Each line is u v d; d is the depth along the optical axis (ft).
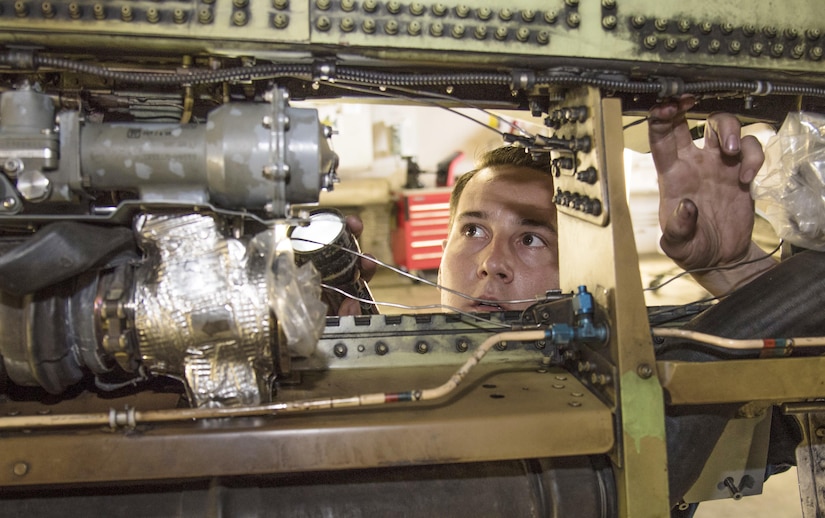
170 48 2.76
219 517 2.66
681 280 11.77
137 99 2.90
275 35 2.76
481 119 14.47
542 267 4.65
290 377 3.10
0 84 2.86
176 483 2.79
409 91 3.20
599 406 2.71
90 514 2.69
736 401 2.72
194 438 2.46
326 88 3.36
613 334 2.74
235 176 2.57
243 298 2.58
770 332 3.14
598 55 3.00
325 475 2.85
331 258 3.86
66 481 2.42
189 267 2.60
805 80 3.27
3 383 2.87
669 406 3.08
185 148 2.57
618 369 2.69
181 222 2.67
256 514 2.72
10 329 2.57
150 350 2.61
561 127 3.35
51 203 2.65
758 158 3.49
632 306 2.72
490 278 4.61
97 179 2.60
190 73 2.73
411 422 2.53
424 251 14.28
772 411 3.91
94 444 2.43
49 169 2.55
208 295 2.57
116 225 2.75
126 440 2.44
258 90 3.11
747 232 3.78
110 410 2.47
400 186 14.58
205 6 2.72
